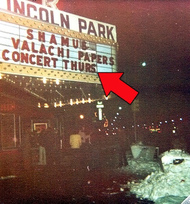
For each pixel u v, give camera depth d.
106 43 10.48
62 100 18.42
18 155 11.52
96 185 8.48
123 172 10.57
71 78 9.45
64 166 11.91
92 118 22.88
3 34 7.89
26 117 13.95
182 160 7.78
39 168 11.35
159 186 6.95
